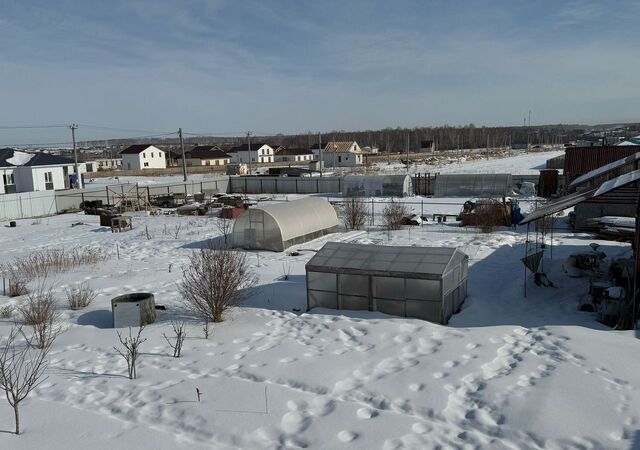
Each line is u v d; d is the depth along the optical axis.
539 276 16.31
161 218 38.84
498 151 152.62
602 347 10.80
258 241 24.86
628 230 23.39
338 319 13.60
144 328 13.41
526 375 9.70
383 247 15.20
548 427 7.73
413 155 130.25
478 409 8.49
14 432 8.05
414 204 42.12
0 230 37.03
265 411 8.55
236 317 14.18
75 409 8.86
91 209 44.75
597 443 7.30
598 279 16.02
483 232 26.70
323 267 14.44
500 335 12.05
